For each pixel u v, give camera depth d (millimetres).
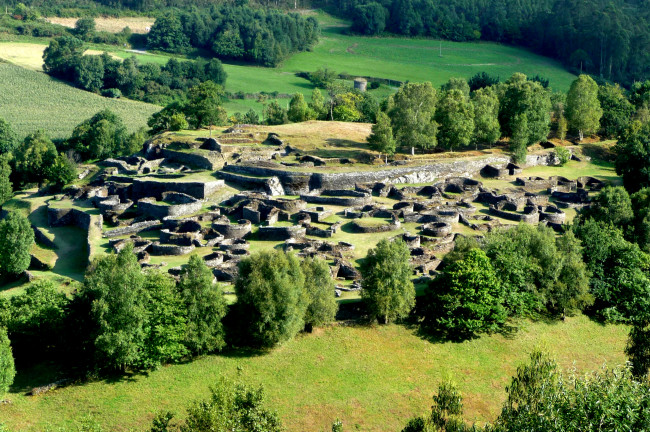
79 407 66000
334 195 123062
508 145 157000
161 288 74375
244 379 72125
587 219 106750
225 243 101000
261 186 124438
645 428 45062
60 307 73875
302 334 80688
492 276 83875
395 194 124438
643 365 65438
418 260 95062
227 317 78812
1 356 63750
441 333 83625
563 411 48000
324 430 66438
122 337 69062
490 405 72312
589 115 159875
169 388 69688
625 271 92625
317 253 95562
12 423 62719
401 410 70188
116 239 104438
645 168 127000
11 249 97750
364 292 83125
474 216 113125
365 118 187375
